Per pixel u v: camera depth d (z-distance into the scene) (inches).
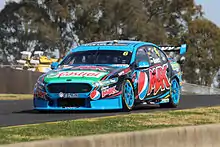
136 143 695.1
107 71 1071.6
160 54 1268.5
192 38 6102.4
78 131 767.1
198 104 1398.9
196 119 938.7
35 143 596.7
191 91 3693.4
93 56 1159.0
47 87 1061.1
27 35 5374.0
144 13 5575.8
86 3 5428.2
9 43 5388.8
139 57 1167.0
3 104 1417.3
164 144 729.6
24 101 1585.9
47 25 5369.1
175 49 1445.6
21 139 687.1
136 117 951.6
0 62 5319.9
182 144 753.0
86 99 1036.5
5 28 5383.9
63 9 5339.6
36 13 5364.2
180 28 6166.3
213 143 797.9
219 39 6146.7
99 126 822.5
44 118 989.2
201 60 6092.5
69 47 5546.3
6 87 2623.0
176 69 1310.3
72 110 1077.8
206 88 3762.3
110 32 5497.1
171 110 1124.5
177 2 6023.6
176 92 1296.8
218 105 1332.4
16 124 890.1
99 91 1037.8
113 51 1162.6
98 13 5526.6
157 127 824.3
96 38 5472.4
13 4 5388.8
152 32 5551.2
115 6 5398.6
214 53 6151.6
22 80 2687.0
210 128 796.0
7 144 585.6
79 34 5506.9
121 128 804.0
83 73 1061.1
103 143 659.4
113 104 1056.2
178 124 866.1
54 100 1056.2
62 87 1048.8
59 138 644.1
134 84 1116.5
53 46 5452.8
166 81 1247.5
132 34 5442.9
